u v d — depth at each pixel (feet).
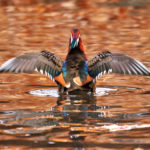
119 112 29.17
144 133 23.79
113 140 22.54
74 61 36.29
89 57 54.85
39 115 28.32
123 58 34.04
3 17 94.17
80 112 29.27
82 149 21.13
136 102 32.68
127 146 21.54
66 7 108.37
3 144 22.00
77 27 82.43
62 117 27.73
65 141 22.41
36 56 34.68
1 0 117.60
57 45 64.69
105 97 35.06
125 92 37.32
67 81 35.70
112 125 25.55
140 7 106.83
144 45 64.44
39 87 40.01
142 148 21.20
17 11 102.63
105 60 34.76
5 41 68.95
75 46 37.24
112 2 115.14
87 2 116.06
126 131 24.26
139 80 43.32
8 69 33.60
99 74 35.04
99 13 99.09
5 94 36.42
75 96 35.58
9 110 29.94
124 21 89.20
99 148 21.30
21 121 26.61
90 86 36.68
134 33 76.02
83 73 35.70
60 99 34.24
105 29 80.38
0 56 56.08
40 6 109.40
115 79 43.96
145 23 86.63
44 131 24.30
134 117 27.55
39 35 74.59
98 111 29.50
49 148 21.36
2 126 25.40
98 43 66.23
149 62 51.21
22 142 22.30
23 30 79.92
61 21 89.40
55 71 35.58
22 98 34.65
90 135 23.53
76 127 25.17
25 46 64.18
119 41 68.08
